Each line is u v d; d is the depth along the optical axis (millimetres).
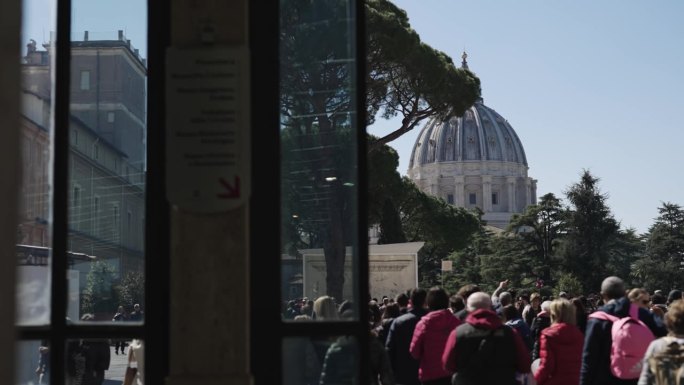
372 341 8969
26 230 6527
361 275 6223
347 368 6074
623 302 8844
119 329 5953
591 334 8789
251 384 5582
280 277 5969
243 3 5859
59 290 6262
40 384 7363
